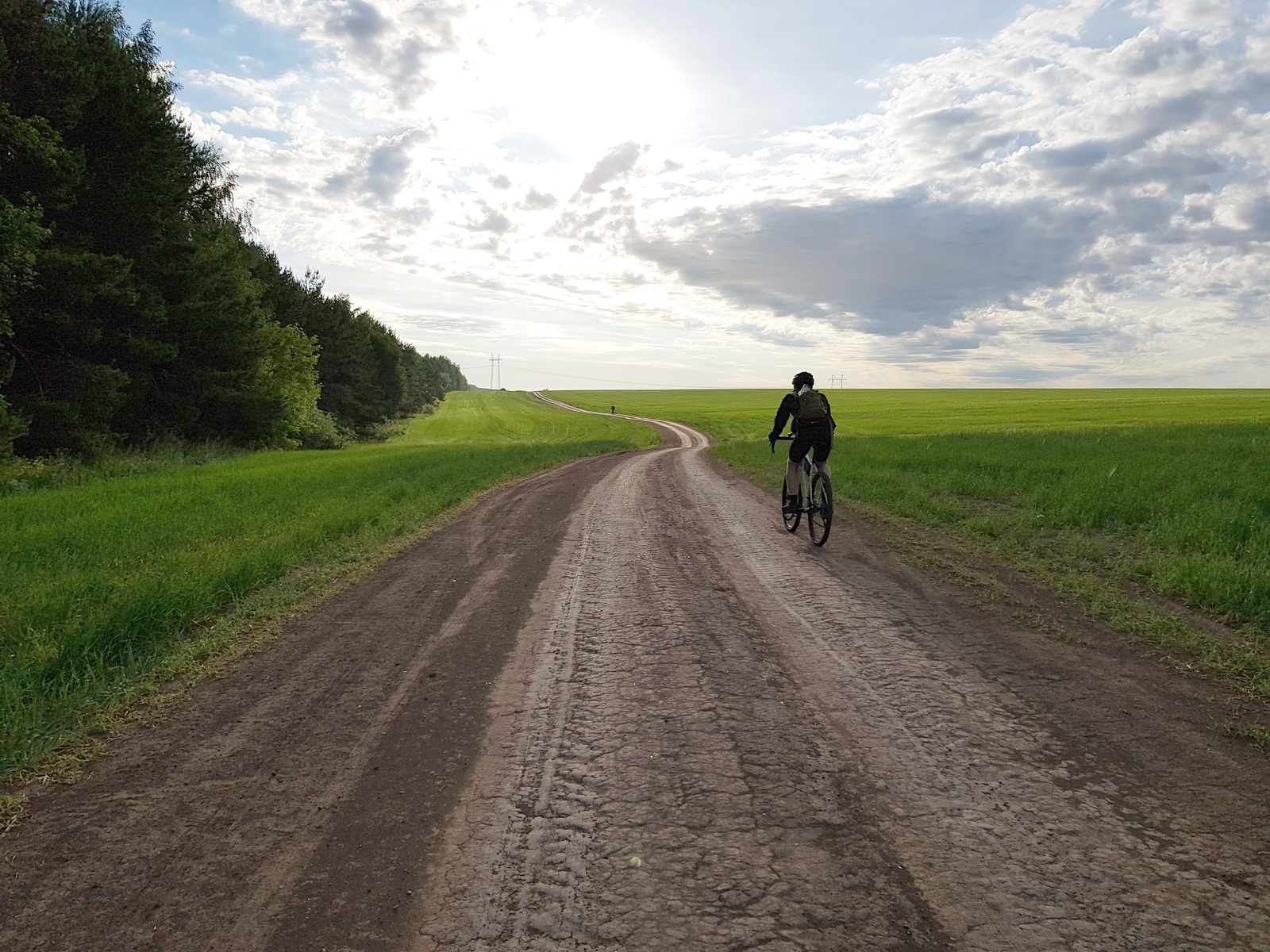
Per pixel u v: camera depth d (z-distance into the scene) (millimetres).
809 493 8102
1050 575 6152
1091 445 16625
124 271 18469
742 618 5121
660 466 19953
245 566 6164
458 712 3604
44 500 10836
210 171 24703
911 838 2457
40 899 2197
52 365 18797
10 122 15305
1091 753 3061
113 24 20844
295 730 3422
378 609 5523
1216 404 60750
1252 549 6188
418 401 96438
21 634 4512
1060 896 2143
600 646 4562
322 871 2332
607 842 2463
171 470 17672
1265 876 2223
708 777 2902
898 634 4707
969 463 13984
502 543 8219
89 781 2945
